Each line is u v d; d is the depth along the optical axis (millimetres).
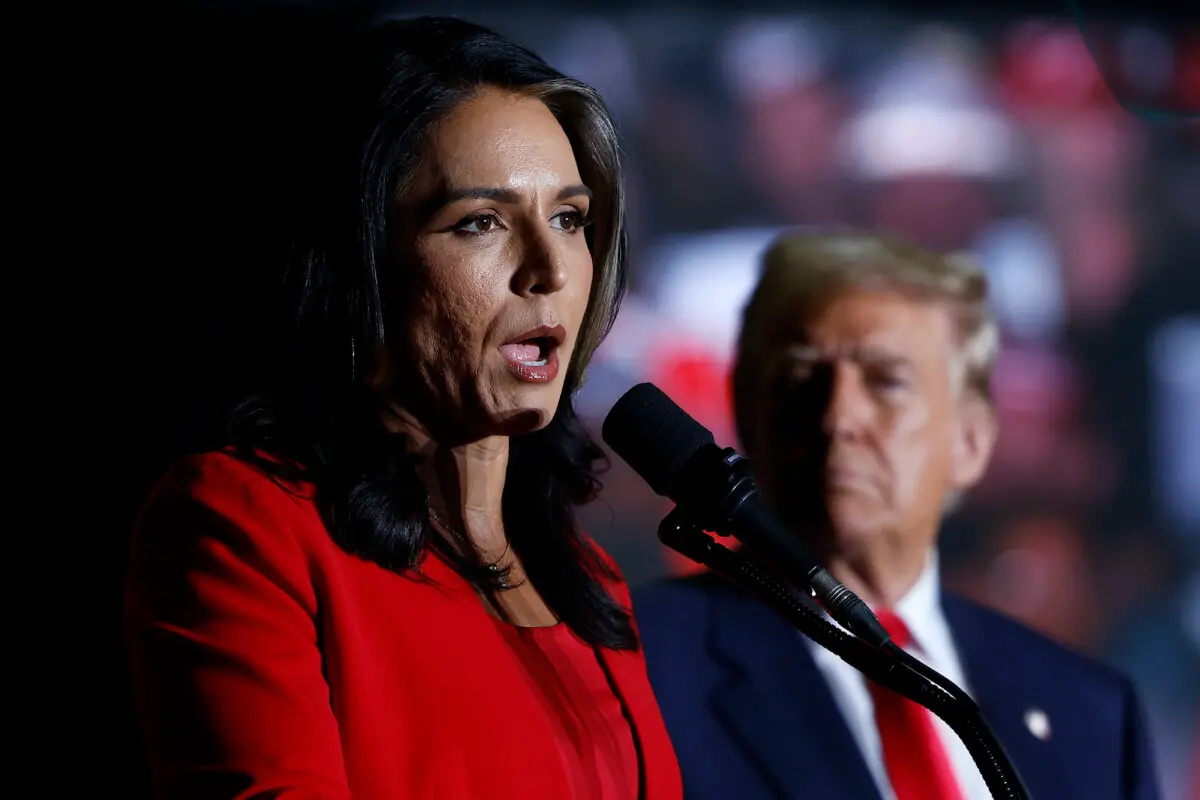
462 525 4703
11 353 7469
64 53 8055
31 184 7762
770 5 10555
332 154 4395
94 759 7039
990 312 7465
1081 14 10859
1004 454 10781
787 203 10539
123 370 7402
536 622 4797
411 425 4609
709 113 10477
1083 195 10953
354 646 4113
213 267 7223
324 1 8664
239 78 7965
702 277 10289
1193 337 11211
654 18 10430
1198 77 10906
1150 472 10922
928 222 10742
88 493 7363
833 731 6590
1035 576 10734
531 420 4480
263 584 4066
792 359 7168
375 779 4023
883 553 7074
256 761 3846
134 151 7820
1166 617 10844
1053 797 6906
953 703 4160
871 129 10680
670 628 6801
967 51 10836
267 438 4355
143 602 4148
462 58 4512
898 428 7059
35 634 7188
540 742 4312
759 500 4312
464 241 4410
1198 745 10750
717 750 6504
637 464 4406
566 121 4770
